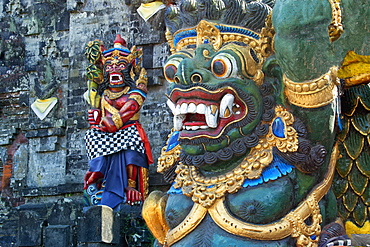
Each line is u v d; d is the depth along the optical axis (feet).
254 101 13.60
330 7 12.49
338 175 15.14
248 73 13.69
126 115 22.67
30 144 30.53
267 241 12.99
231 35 14.03
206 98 13.51
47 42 31.81
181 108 13.70
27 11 33.14
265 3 15.12
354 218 14.88
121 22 28.89
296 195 13.48
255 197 13.15
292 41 12.53
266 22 13.96
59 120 29.91
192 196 13.91
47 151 30.07
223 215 13.28
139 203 22.00
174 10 15.58
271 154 13.55
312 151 13.33
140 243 20.43
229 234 13.16
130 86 23.29
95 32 29.48
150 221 15.02
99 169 22.24
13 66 32.73
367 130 14.90
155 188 25.94
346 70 14.85
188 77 13.60
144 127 27.40
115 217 19.62
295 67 12.73
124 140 22.65
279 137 13.50
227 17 14.15
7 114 32.65
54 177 29.71
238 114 13.71
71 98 29.63
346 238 13.69
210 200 13.48
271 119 13.73
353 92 15.20
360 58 14.17
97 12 29.60
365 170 14.88
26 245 19.85
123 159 22.49
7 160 31.89
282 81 13.80
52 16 32.24
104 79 23.49
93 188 22.81
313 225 13.30
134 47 23.65
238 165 13.85
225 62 13.47
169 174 15.48
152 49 27.71
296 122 13.52
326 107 13.19
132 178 22.45
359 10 12.63
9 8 33.53
